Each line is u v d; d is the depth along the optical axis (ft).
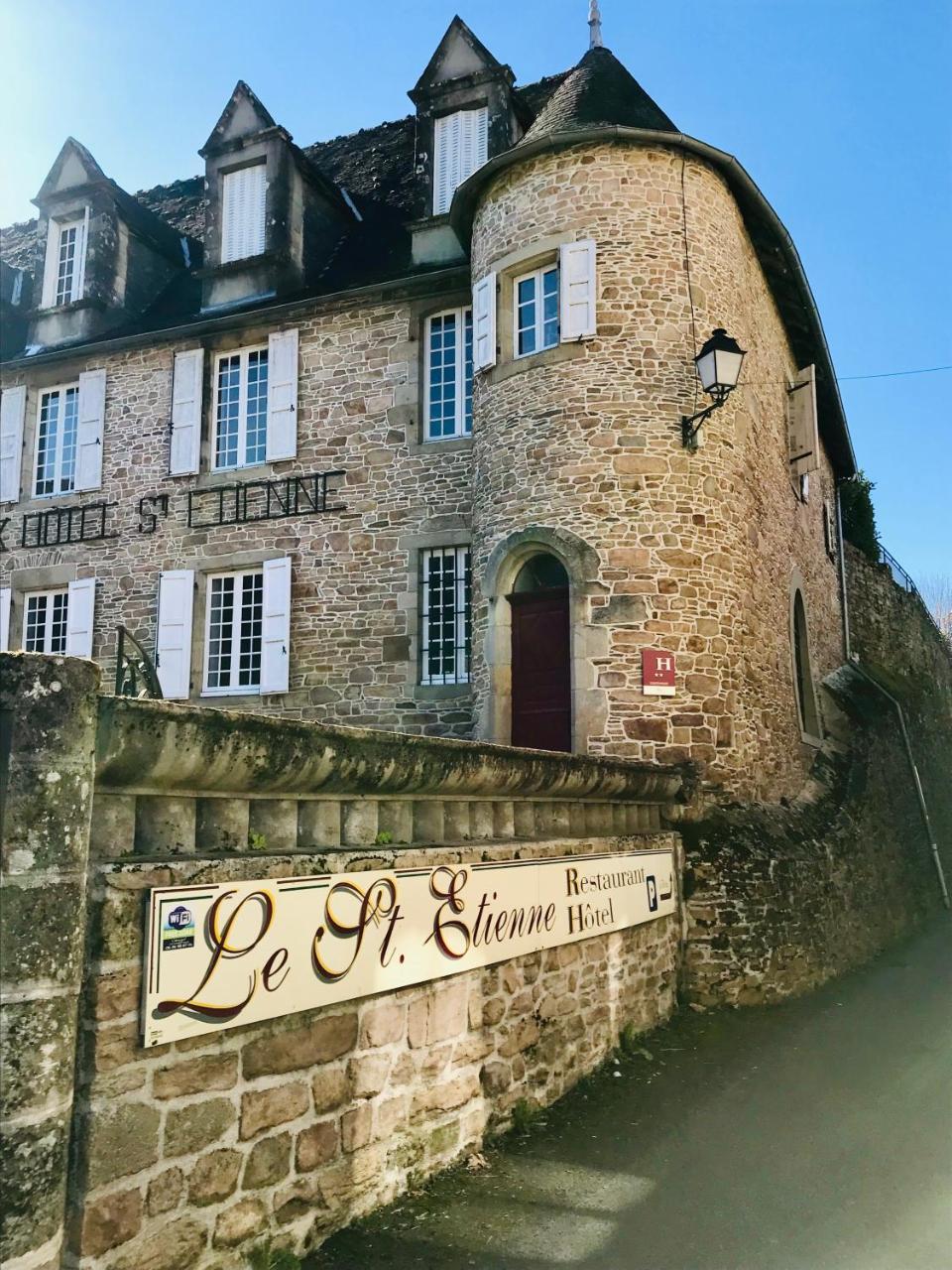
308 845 13.47
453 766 16.26
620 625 31.40
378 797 15.02
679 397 33.01
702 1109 19.66
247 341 44.39
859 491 73.87
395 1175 14.35
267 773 12.20
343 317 42.60
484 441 35.14
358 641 40.11
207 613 43.57
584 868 21.50
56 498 47.09
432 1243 13.30
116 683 38.32
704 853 28.86
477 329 36.11
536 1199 15.06
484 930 17.03
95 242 48.26
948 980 32.35
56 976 9.38
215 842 11.99
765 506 38.40
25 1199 8.93
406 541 40.09
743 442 35.40
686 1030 25.30
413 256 42.24
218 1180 11.18
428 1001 15.43
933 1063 23.18
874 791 44.98
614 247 33.58
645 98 36.86
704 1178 16.37
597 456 32.48
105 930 10.00
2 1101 8.86
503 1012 17.66
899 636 73.31
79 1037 9.78
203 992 11.02
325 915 13.09
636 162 34.12
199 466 44.04
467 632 39.09
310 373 42.83
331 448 41.93
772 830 31.96
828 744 46.11
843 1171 16.88
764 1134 18.48
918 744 59.21
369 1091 13.88
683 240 34.14
